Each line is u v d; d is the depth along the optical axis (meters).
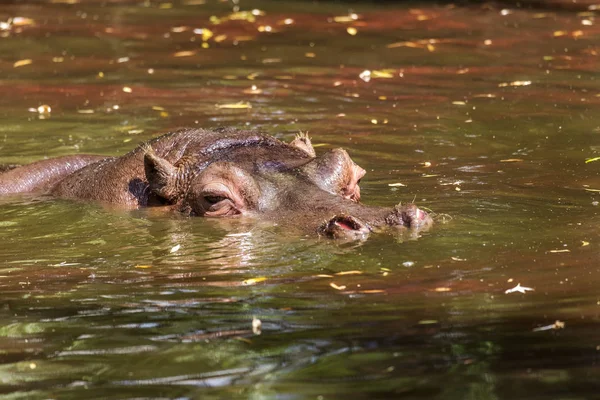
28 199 15.04
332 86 23.23
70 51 28.50
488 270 10.88
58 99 22.34
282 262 11.48
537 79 23.38
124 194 14.45
